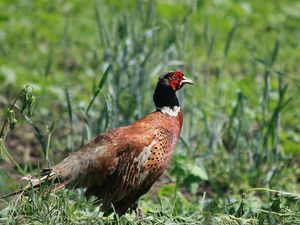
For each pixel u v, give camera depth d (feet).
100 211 46.88
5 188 48.96
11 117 45.27
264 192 57.72
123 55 61.00
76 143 62.08
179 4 91.81
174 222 45.44
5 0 91.71
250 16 93.56
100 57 80.07
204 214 46.52
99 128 56.24
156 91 49.42
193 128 63.31
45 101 69.72
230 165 59.11
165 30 80.43
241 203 47.03
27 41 83.46
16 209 44.55
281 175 58.65
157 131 47.50
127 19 66.28
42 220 43.29
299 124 68.90
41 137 51.08
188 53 81.92
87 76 75.41
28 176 46.68
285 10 95.66
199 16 89.51
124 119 57.88
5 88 73.51
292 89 73.67
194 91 64.69
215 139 59.72
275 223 44.57
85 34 85.71
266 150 58.75
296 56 84.79
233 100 70.90
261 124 61.57
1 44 82.99
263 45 86.69
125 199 47.16
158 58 66.23
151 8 64.23
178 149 58.90
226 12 93.35
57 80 75.31
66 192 46.57
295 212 46.55
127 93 62.54
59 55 82.02
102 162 46.06
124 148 46.29
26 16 88.28
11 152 63.00
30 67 79.10
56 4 92.89
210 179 57.06
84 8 91.66
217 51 83.51
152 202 53.62
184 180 55.06
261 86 75.05
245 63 82.74
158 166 47.32
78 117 67.87
